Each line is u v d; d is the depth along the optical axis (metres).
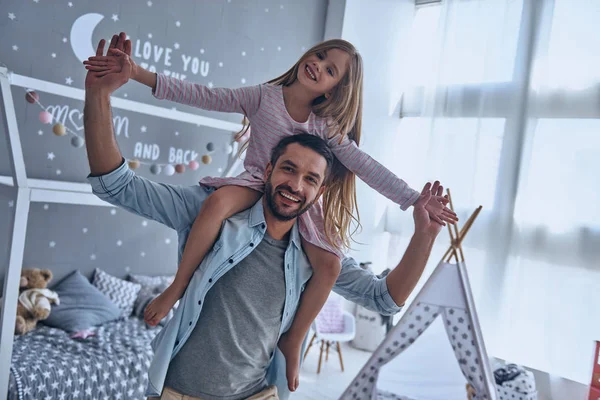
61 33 3.01
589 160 3.64
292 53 4.27
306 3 4.30
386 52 4.61
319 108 1.27
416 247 1.32
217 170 3.86
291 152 1.22
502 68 4.03
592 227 3.61
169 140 3.55
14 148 2.07
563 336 3.68
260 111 1.28
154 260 3.67
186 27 3.55
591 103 3.64
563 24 3.79
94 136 1.11
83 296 3.09
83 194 2.30
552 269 3.73
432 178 4.28
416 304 2.94
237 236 1.23
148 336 3.00
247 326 1.24
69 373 2.45
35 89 2.68
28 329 2.78
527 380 3.41
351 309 4.73
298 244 1.30
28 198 2.11
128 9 3.26
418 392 3.49
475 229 4.07
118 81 1.11
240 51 3.90
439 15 4.38
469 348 2.89
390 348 2.95
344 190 1.38
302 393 3.45
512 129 3.95
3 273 2.92
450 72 4.27
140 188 1.22
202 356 1.23
